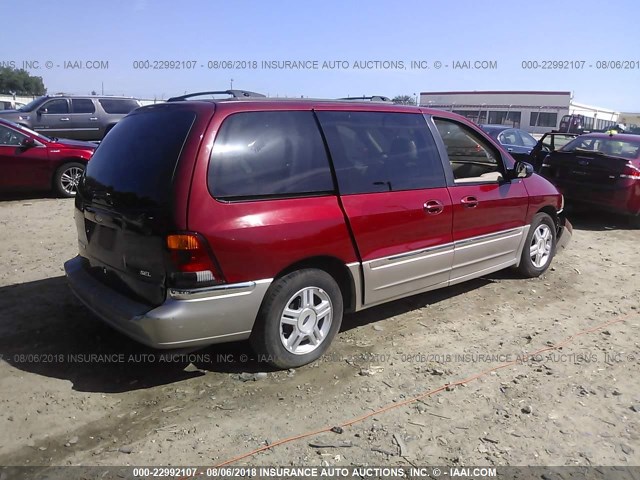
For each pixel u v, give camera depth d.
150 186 3.37
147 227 3.30
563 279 6.07
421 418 3.30
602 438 3.16
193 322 3.28
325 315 3.90
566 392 3.65
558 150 9.66
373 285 4.14
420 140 4.54
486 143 5.30
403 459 2.93
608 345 4.40
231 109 3.50
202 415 3.26
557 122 37.84
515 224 5.43
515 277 6.05
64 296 4.97
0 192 10.02
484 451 3.01
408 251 4.31
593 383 3.78
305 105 3.88
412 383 3.70
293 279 3.63
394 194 4.19
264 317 3.57
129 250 3.46
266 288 3.51
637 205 8.68
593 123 40.53
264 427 3.16
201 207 3.24
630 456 3.01
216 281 3.31
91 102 17.17
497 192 5.14
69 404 3.33
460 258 4.82
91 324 4.41
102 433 3.07
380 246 4.10
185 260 3.21
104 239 3.71
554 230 6.11
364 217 3.95
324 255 3.77
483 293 5.53
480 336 4.49
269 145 3.60
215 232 3.26
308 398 3.47
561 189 9.33
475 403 3.48
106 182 3.73
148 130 3.68
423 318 4.84
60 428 3.10
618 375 3.91
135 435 3.06
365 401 3.46
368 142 4.14
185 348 3.37
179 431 3.10
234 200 3.37
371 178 4.08
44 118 16.28
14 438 3.00
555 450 3.04
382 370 3.86
